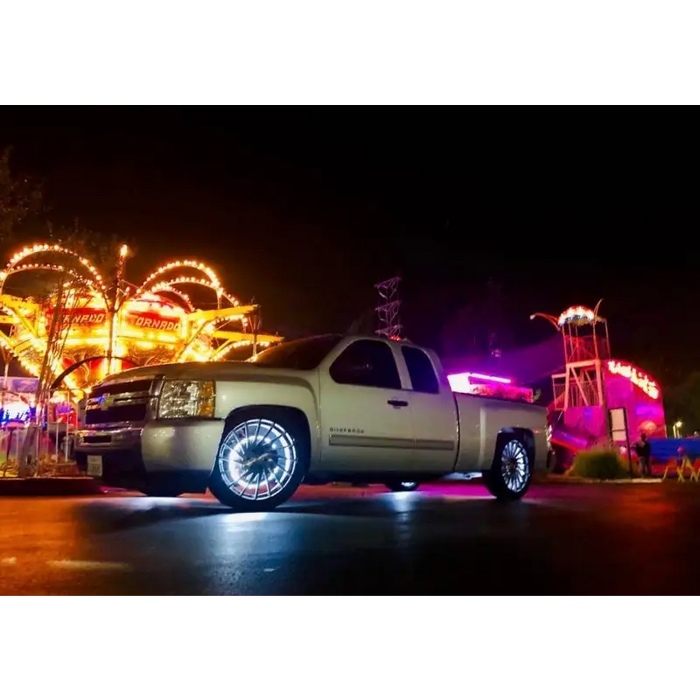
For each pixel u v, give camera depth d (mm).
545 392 40125
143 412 6203
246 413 6328
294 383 6652
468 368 37469
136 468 6105
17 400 17781
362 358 7422
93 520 5750
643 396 29688
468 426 8070
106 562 3938
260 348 26828
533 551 4570
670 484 15570
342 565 3977
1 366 23656
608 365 30172
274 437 6516
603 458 19359
